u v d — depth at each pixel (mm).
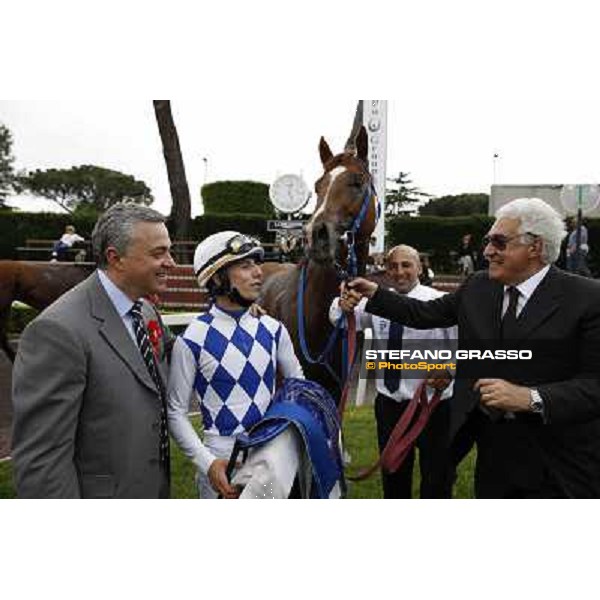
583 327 2098
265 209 11500
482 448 2271
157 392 1938
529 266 2178
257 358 2248
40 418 1740
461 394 2254
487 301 2279
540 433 2135
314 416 2166
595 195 6348
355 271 3691
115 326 1881
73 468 1762
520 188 8883
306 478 2205
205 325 2244
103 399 1819
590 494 2121
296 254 6797
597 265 9000
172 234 9617
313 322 3562
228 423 2215
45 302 6105
